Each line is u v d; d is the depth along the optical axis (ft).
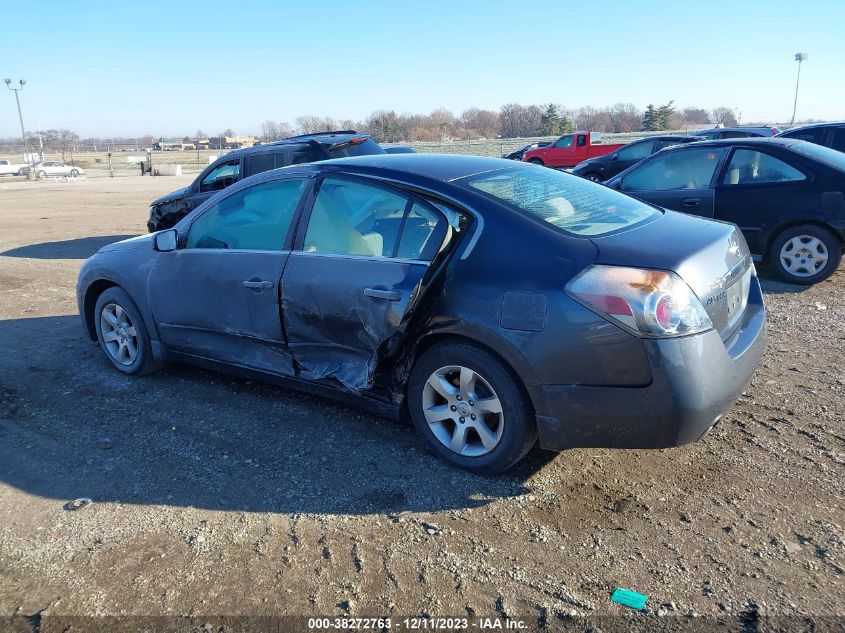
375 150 31.30
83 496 11.09
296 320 12.59
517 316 10.01
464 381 10.95
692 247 10.30
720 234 11.39
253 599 8.52
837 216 21.98
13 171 178.81
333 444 12.59
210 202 14.49
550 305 9.78
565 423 10.04
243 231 13.79
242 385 15.64
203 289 14.08
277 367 13.38
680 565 8.88
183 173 152.35
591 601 8.29
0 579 9.10
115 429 13.52
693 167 24.85
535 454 11.96
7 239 43.19
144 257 15.58
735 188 23.66
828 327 18.40
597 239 10.28
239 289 13.39
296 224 12.89
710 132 54.19
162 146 358.02
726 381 9.89
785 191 22.72
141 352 15.90
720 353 9.82
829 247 22.36
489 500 10.58
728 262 10.94
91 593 8.74
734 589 8.39
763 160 23.34
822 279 22.82
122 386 15.85
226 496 10.95
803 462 11.31
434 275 10.82
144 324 15.70
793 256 23.08
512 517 10.11
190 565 9.22
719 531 9.57
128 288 15.67
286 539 9.74
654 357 9.30
